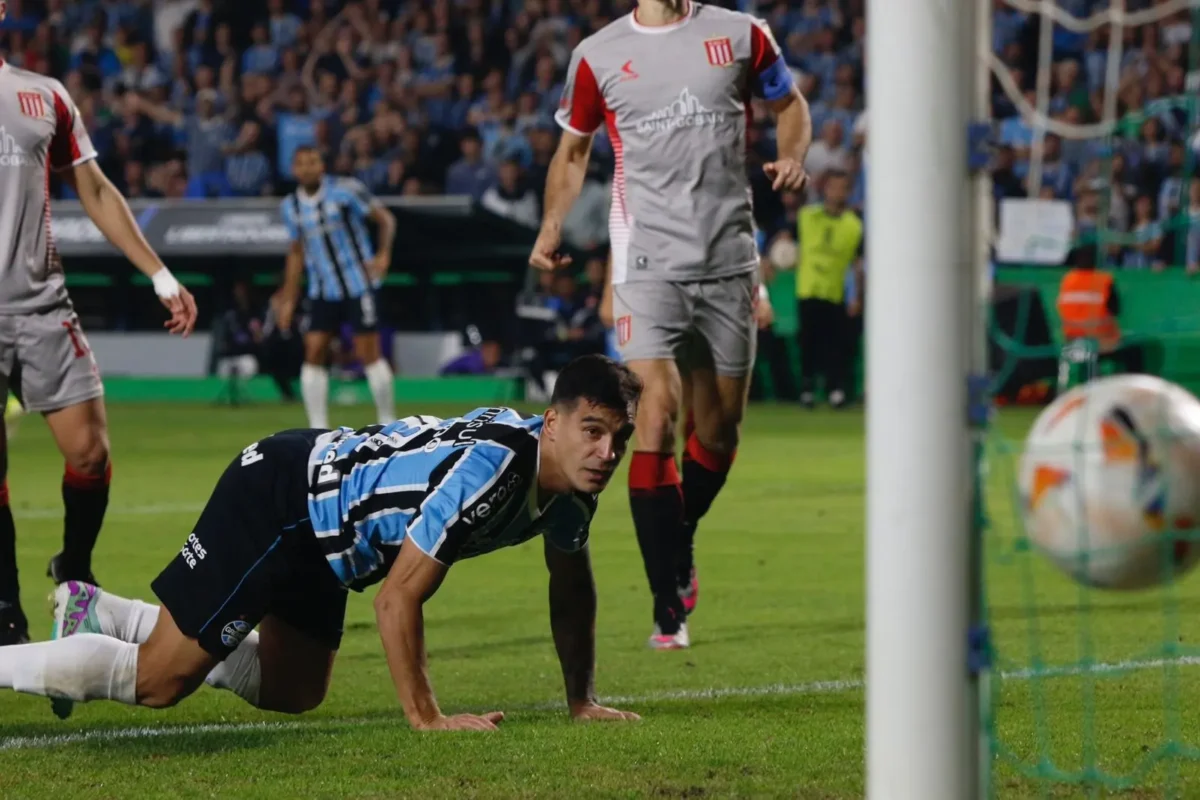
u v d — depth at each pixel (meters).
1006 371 9.36
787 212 56.44
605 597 18.91
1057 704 12.16
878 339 7.39
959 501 7.34
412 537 10.37
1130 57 59.34
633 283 16.23
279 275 60.28
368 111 65.81
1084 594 10.55
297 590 11.17
